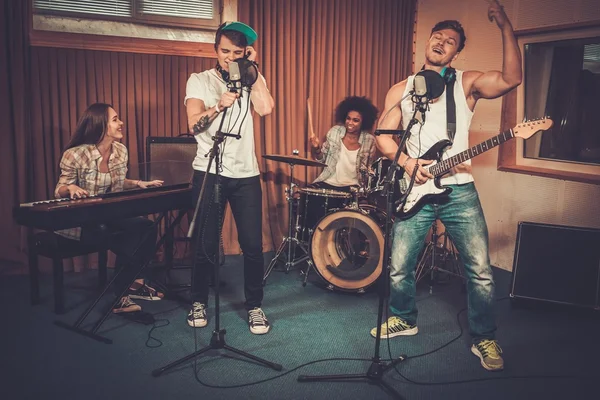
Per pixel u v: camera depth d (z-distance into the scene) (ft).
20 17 11.83
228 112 9.00
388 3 15.64
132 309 10.52
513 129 7.89
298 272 13.44
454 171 8.49
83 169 10.46
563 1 11.96
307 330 10.02
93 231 10.05
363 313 10.92
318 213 13.46
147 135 13.53
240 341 9.48
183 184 11.25
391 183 7.64
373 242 11.35
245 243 9.58
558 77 12.67
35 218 8.94
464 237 8.65
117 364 8.61
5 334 9.61
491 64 13.80
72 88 12.57
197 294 9.98
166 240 12.44
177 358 8.84
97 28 13.11
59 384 7.97
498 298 11.97
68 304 11.05
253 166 9.42
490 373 8.54
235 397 7.70
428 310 11.16
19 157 12.21
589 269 10.94
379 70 15.96
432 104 8.51
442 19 15.24
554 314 11.05
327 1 14.79
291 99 14.79
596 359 9.11
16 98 12.01
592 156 12.15
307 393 7.83
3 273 12.54
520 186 13.41
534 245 11.39
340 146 13.84
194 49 13.64
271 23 14.23
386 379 8.27
